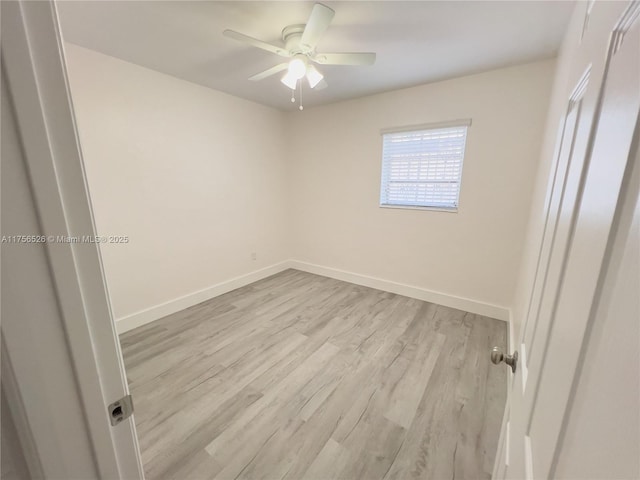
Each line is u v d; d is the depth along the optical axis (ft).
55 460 1.37
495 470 3.46
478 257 9.02
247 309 9.52
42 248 1.21
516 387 2.94
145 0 4.82
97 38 6.12
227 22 5.52
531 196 7.83
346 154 11.14
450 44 6.37
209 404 5.47
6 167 1.09
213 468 4.28
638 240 0.86
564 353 1.48
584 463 1.06
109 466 1.59
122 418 1.63
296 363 6.68
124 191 7.75
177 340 7.65
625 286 0.93
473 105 8.27
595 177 1.36
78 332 1.36
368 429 4.92
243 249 11.53
